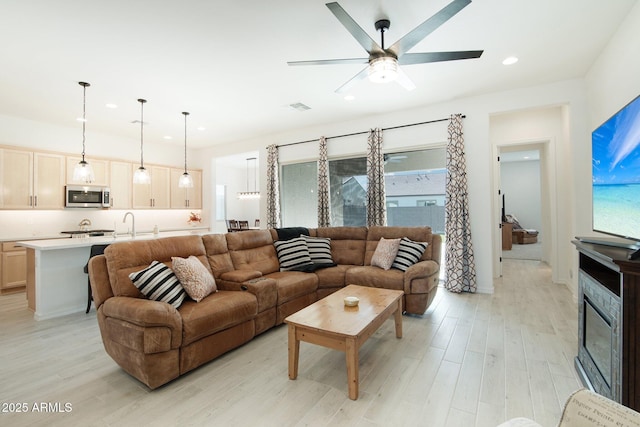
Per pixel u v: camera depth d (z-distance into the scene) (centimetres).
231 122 533
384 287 346
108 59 306
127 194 603
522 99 396
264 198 641
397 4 231
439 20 192
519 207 1062
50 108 448
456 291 424
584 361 210
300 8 233
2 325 327
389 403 189
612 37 277
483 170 422
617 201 208
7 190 461
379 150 490
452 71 346
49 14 234
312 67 329
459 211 425
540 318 329
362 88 392
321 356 255
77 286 374
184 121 523
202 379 219
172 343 208
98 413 182
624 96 255
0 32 257
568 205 453
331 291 376
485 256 423
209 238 333
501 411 180
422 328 307
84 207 537
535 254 759
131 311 203
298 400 193
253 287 285
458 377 217
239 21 248
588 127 355
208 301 254
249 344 278
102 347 272
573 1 230
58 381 217
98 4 224
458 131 427
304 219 600
